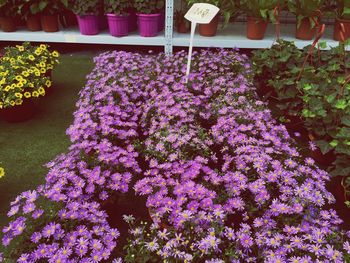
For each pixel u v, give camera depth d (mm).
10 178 2449
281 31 4746
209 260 1575
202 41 4285
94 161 2090
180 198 1795
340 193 2240
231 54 3721
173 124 2551
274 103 3418
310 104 2604
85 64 4453
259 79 3490
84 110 2594
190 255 1518
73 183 1905
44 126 3104
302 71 2982
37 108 3387
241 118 2494
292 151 2188
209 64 3443
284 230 1676
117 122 2514
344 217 2180
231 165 2207
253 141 2236
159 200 1833
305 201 1815
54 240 1606
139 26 4352
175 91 3000
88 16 4223
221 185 2000
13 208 1756
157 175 2018
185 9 4422
